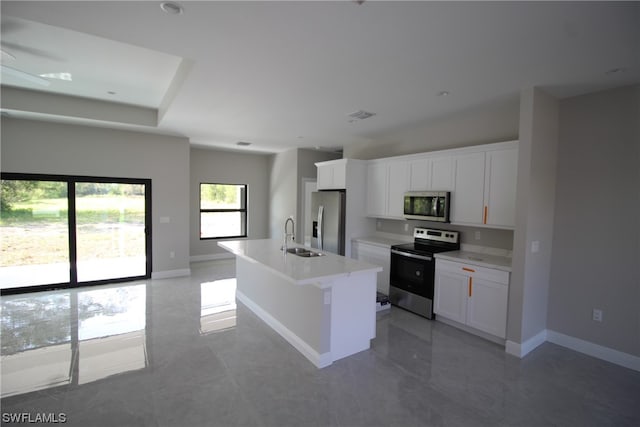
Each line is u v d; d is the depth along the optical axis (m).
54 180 4.74
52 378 2.59
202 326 3.66
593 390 2.54
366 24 1.96
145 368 2.77
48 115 4.22
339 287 2.91
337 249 5.10
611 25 1.93
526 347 3.12
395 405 2.33
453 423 2.15
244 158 7.80
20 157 4.49
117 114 4.59
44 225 4.75
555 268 3.32
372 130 4.86
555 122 3.25
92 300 4.44
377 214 5.09
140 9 1.83
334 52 2.35
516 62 2.46
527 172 2.98
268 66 2.60
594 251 3.08
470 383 2.62
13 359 2.87
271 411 2.24
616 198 2.95
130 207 5.37
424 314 3.97
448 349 3.19
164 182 5.59
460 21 1.91
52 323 3.65
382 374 2.73
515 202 3.32
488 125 3.87
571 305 3.23
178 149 5.67
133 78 3.55
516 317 3.06
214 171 7.43
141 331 3.50
